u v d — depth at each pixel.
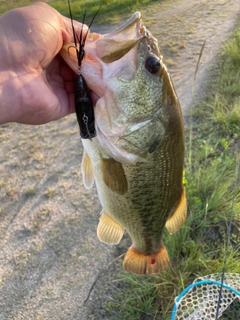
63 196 0.67
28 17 0.25
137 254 0.38
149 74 0.26
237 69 0.98
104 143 0.28
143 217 0.33
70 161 0.75
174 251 0.50
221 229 0.54
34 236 0.60
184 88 0.94
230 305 0.44
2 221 0.64
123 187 0.31
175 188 0.33
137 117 0.27
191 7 1.57
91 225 0.60
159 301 0.46
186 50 1.16
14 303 0.51
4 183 0.72
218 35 1.24
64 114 0.30
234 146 0.70
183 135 0.30
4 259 0.57
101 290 0.50
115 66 0.25
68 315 0.48
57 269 0.54
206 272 0.48
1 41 0.24
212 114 0.79
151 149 0.29
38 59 0.26
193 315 0.41
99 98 0.26
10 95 0.25
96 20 1.54
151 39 0.27
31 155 0.79
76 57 0.25
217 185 0.58
